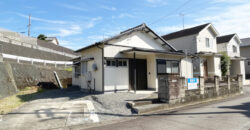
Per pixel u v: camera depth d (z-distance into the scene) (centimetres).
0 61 1383
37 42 2903
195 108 718
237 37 2012
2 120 555
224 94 1047
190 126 462
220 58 1669
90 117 573
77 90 1333
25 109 716
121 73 1009
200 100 859
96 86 1016
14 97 1097
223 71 1706
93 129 459
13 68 1470
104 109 677
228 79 1107
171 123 494
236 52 2012
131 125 485
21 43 2284
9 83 1294
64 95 1108
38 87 1547
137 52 983
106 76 948
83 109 677
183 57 1273
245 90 1405
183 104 765
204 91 891
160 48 1230
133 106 663
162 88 742
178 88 750
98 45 972
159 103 714
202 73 1539
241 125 466
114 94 909
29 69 1667
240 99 977
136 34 1105
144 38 1147
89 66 1127
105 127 474
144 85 1106
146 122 512
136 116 590
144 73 1116
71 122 524
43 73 1808
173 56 1199
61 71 2062
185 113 623
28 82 1543
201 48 1608
